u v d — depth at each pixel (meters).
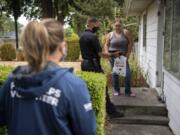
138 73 10.79
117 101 7.39
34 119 1.81
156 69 8.78
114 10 24.55
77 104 1.82
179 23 5.72
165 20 7.59
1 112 2.02
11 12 20.09
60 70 1.85
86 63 5.70
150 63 10.34
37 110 1.81
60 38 1.88
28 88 1.81
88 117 1.85
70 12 23.11
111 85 8.68
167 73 7.05
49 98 1.80
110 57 7.43
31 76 1.80
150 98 7.75
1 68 4.92
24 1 19.72
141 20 15.06
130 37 7.39
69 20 25.22
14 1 19.28
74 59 19.48
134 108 7.10
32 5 20.03
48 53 1.84
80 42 5.77
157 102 7.40
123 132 6.33
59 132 1.81
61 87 1.81
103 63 10.94
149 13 11.06
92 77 4.18
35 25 1.83
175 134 6.06
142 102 7.34
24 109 1.84
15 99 1.89
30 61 1.83
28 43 1.81
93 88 3.99
